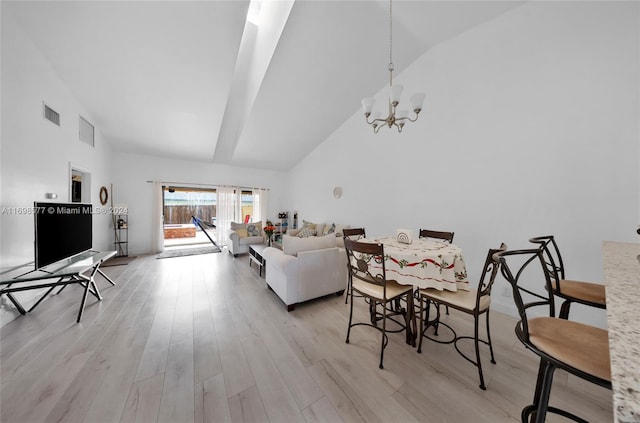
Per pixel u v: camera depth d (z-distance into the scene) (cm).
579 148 191
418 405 128
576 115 192
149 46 245
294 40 269
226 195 620
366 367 157
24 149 220
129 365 154
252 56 359
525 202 220
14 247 206
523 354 171
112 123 388
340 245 351
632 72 169
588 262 189
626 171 172
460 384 143
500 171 236
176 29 229
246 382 142
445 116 282
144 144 466
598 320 191
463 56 263
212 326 206
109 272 366
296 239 253
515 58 224
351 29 259
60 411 120
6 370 147
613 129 177
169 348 174
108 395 130
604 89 179
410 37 272
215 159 587
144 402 127
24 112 220
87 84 294
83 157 342
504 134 233
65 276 210
